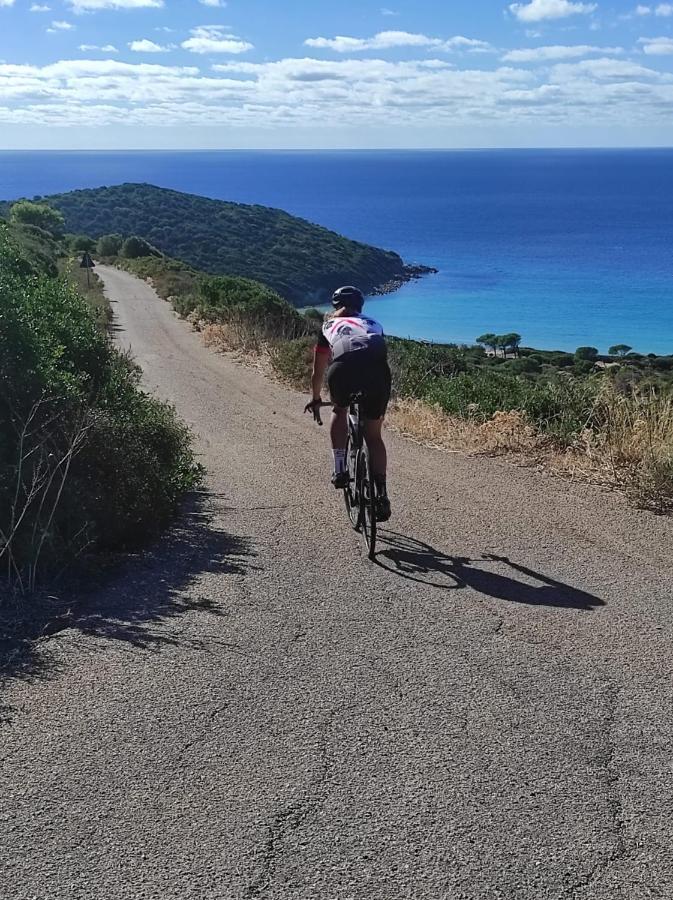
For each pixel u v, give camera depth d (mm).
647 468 6613
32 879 2260
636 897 2217
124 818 2525
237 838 2434
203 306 34062
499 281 131375
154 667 3566
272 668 3572
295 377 15961
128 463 5504
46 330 6582
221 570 4930
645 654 3750
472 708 3234
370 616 4203
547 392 9367
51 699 3270
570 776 2771
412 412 10305
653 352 68500
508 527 5871
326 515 6363
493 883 2262
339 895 2211
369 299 108062
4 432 5121
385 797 2641
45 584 4539
